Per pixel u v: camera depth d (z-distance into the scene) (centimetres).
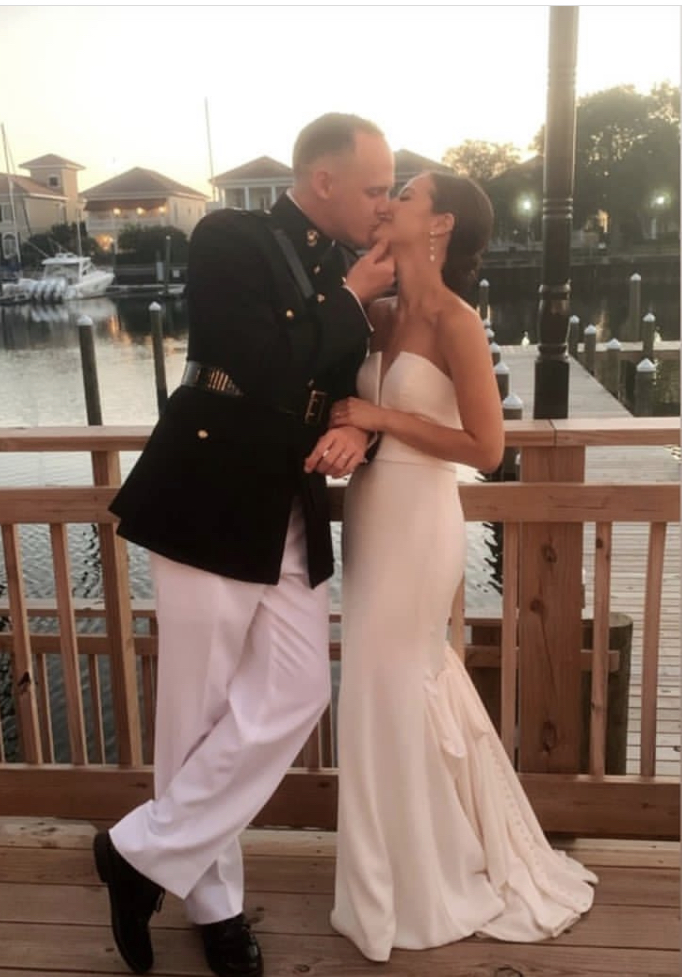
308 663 159
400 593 159
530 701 199
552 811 202
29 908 184
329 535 163
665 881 188
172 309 3481
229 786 155
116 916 160
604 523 189
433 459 157
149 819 158
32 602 292
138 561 728
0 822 214
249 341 140
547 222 376
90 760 453
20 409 1614
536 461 187
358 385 162
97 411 1211
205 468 149
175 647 156
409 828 165
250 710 157
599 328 2364
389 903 167
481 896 175
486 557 682
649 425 184
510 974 163
